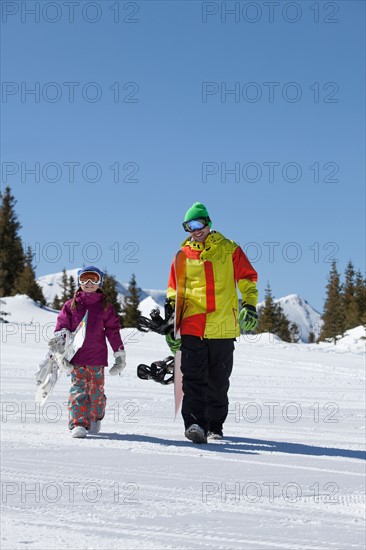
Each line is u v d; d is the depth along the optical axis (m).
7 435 5.73
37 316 48.34
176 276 6.46
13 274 73.31
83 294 6.43
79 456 4.79
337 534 3.03
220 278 6.44
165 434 6.31
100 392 6.25
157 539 2.80
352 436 6.78
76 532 2.83
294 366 20.12
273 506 3.54
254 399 10.77
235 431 6.94
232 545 2.77
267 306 80.94
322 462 5.04
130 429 6.54
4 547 2.56
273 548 2.76
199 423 6.06
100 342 6.30
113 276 74.25
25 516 3.08
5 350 20.69
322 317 83.19
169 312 6.50
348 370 19.42
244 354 23.45
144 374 6.63
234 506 3.49
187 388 6.20
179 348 6.43
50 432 6.04
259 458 5.09
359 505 3.63
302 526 3.14
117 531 2.89
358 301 80.44
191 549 2.68
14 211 74.00
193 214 6.46
